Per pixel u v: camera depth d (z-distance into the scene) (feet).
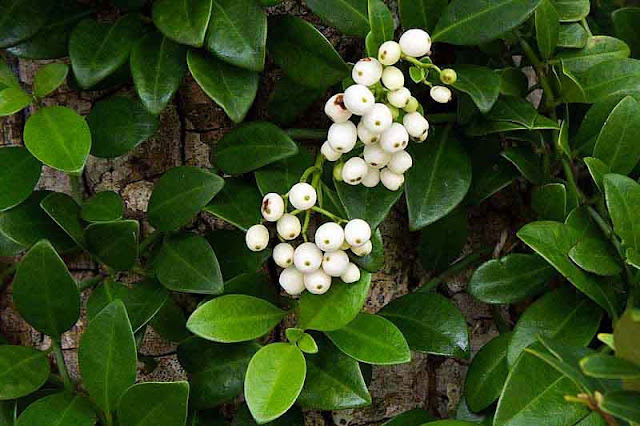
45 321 1.10
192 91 1.18
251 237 1.06
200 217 1.19
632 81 1.13
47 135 1.05
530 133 1.14
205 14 1.05
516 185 1.21
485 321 1.23
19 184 1.09
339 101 1.02
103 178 1.19
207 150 1.19
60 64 1.10
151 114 1.08
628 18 1.21
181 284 1.09
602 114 1.13
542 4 1.12
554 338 1.08
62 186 1.19
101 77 1.08
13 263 1.20
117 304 1.06
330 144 1.04
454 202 1.10
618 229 1.06
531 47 1.17
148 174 1.19
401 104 1.03
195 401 1.12
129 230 1.08
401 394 1.23
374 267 1.08
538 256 1.12
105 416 1.09
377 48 1.05
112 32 1.09
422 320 1.15
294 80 1.10
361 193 1.08
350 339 1.08
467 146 1.14
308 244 1.05
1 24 1.10
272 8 1.17
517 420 1.01
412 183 1.11
